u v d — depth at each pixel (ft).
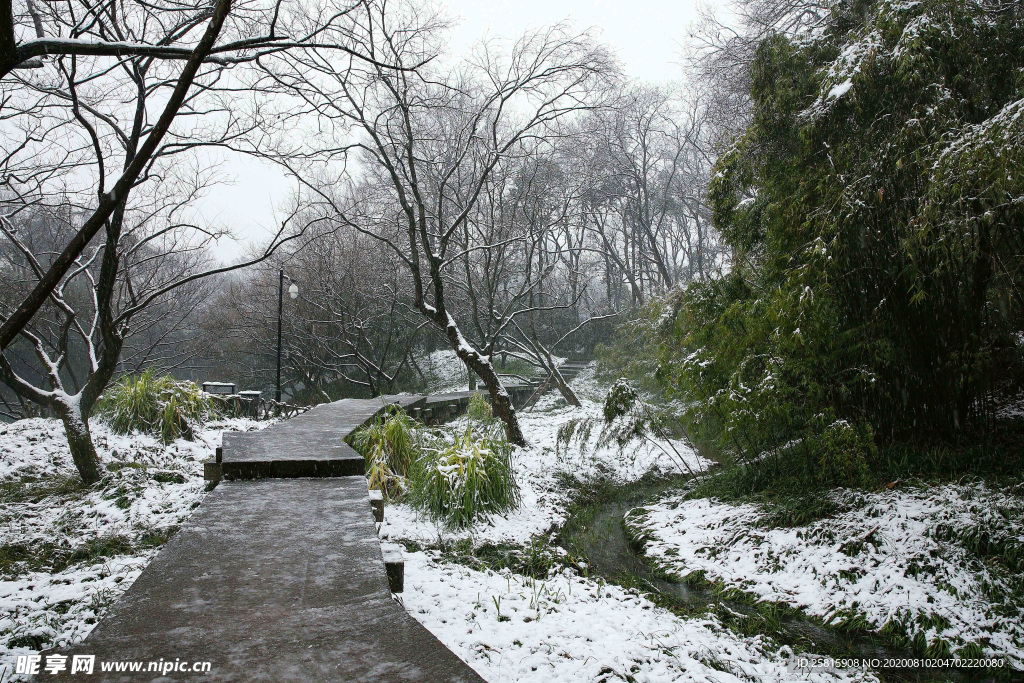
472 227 53.83
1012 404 25.16
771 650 14.11
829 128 24.13
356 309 64.75
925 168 19.86
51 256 47.44
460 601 13.64
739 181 28.55
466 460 23.12
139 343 84.12
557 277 85.40
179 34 18.95
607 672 10.64
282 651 7.20
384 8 28.17
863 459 20.89
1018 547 16.67
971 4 22.20
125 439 29.55
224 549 11.03
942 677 13.47
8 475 24.76
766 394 22.22
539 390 55.72
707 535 21.90
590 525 25.41
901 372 22.74
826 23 27.68
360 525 12.68
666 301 38.22
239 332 73.41
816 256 21.57
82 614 12.62
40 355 24.27
